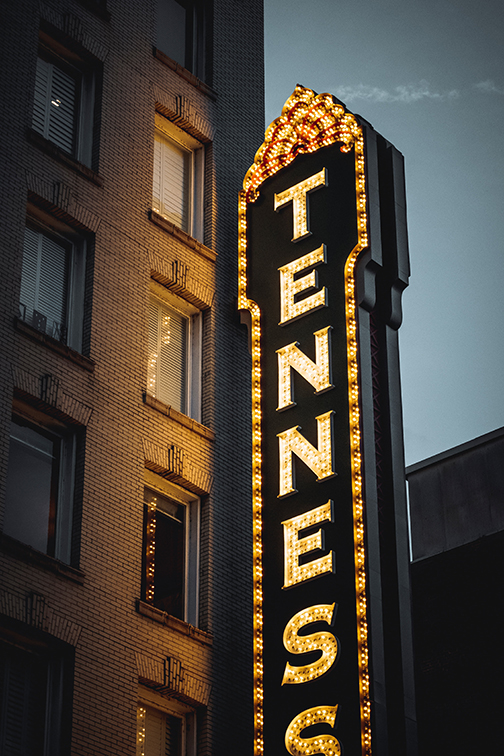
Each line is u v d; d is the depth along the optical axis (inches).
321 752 845.8
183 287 1104.8
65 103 1101.1
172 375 1086.4
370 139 1077.1
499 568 1145.4
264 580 944.9
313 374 994.1
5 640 847.7
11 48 1034.7
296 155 1122.0
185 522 1029.8
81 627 872.9
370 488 927.0
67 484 939.3
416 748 850.1
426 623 1173.1
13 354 919.7
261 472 991.6
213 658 967.0
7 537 844.6
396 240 1040.8
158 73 1190.9
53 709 848.9
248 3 1366.9
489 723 1088.8
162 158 1184.8
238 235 1124.5
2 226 954.1
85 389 966.4
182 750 931.3
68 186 1033.5
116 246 1056.2
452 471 1255.5
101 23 1146.0
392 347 1016.2
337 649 874.1
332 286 1026.7
